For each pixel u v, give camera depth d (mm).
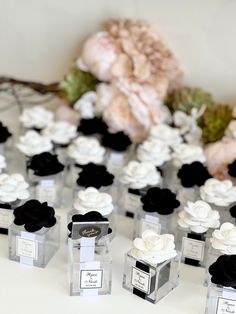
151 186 654
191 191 662
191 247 588
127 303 534
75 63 843
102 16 833
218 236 541
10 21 868
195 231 574
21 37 875
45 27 861
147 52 777
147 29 786
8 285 546
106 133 756
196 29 798
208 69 814
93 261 531
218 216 586
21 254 572
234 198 625
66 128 771
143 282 532
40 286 548
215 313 514
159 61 781
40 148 711
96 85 814
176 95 800
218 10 778
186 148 715
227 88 815
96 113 802
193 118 765
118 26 791
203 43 802
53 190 673
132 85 771
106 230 532
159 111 783
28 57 885
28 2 850
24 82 844
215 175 700
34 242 562
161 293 543
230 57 797
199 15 789
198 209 581
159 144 723
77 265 533
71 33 855
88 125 771
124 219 676
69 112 822
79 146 713
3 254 592
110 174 663
